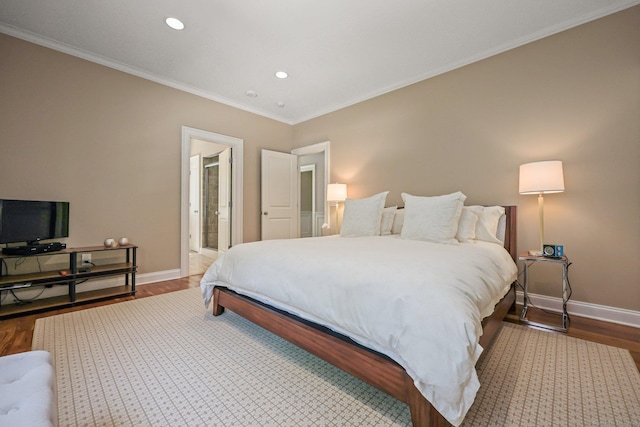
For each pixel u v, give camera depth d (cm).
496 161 291
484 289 141
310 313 155
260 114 473
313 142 486
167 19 246
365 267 145
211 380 151
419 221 261
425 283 123
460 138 316
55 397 86
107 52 298
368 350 133
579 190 246
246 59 312
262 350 184
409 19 246
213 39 276
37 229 261
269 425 120
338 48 291
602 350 182
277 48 291
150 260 348
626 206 226
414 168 356
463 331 104
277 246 216
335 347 143
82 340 195
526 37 270
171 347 187
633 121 223
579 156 246
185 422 121
